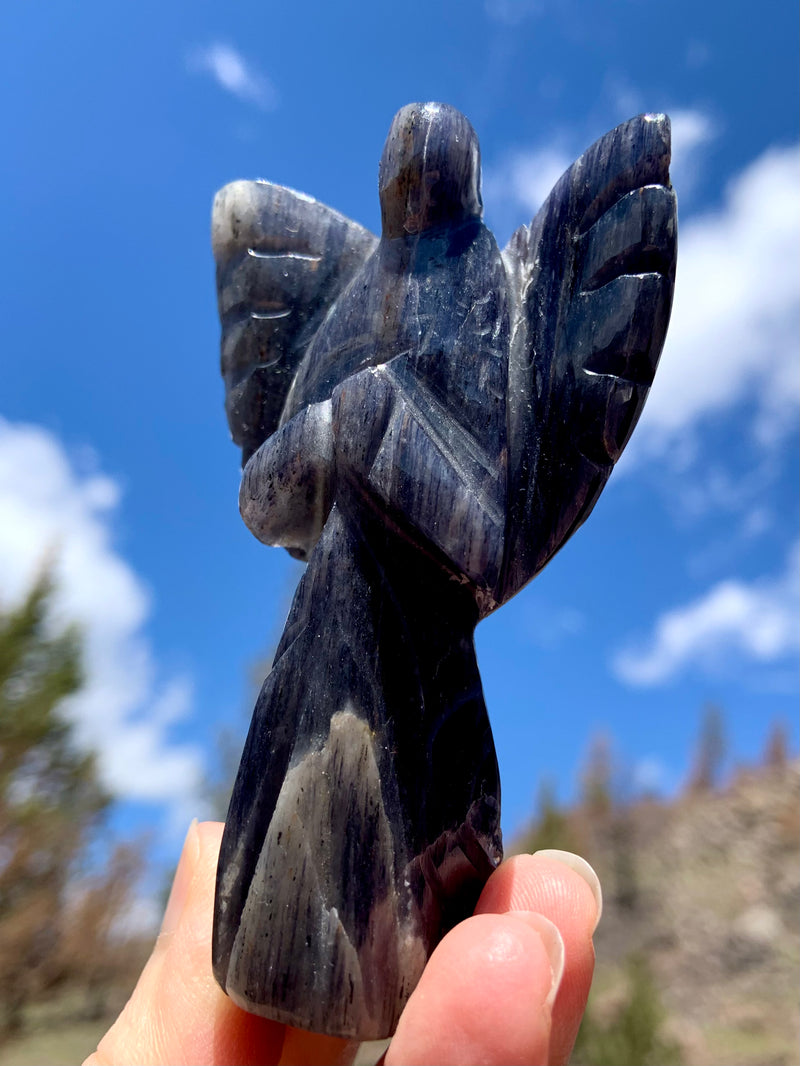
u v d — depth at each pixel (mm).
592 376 76
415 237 83
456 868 73
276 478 80
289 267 98
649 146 76
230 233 100
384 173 84
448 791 72
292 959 67
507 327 81
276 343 97
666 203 75
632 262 76
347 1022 66
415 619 74
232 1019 84
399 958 67
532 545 78
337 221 100
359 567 75
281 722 73
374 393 75
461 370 77
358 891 68
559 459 78
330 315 91
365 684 72
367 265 88
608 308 76
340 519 76
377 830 69
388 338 80
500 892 75
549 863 85
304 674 73
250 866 70
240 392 99
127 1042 86
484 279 81
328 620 74
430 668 74
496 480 75
